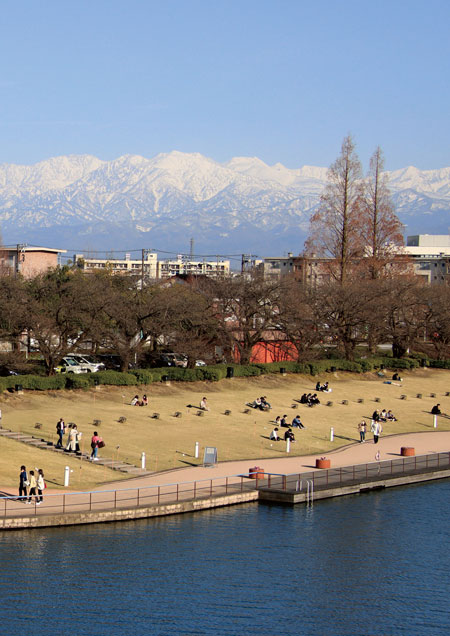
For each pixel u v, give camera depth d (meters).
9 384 82.31
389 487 67.88
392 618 43.78
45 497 55.19
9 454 62.78
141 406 85.81
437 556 52.16
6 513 51.00
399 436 88.75
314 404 97.19
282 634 41.41
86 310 92.81
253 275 113.19
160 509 55.41
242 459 71.75
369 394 107.81
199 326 105.62
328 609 44.31
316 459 70.81
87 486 58.81
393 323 127.38
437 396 111.31
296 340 115.19
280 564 49.75
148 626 41.59
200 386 98.19
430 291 131.12
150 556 49.25
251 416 88.06
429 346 138.75
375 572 49.31
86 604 43.44
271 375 108.94
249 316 109.06
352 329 123.81
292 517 58.34
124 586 45.53
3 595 43.72
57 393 85.19
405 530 56.75
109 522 53.38
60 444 66.88
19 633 40.31
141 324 97.38
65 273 121.31
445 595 46.66
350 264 129.12
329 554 51.62
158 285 108.94
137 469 64.56
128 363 97.06
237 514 58.19
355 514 59.94
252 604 44.44
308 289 119.50
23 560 47.56
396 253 132.00
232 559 49.88
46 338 88.88
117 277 116.94
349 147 127.31
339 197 127.69
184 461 68.81
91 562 47.88
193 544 51.66
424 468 72.38
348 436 85.62
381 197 130.62
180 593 45.22
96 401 85.25
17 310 86.62
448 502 64.06
